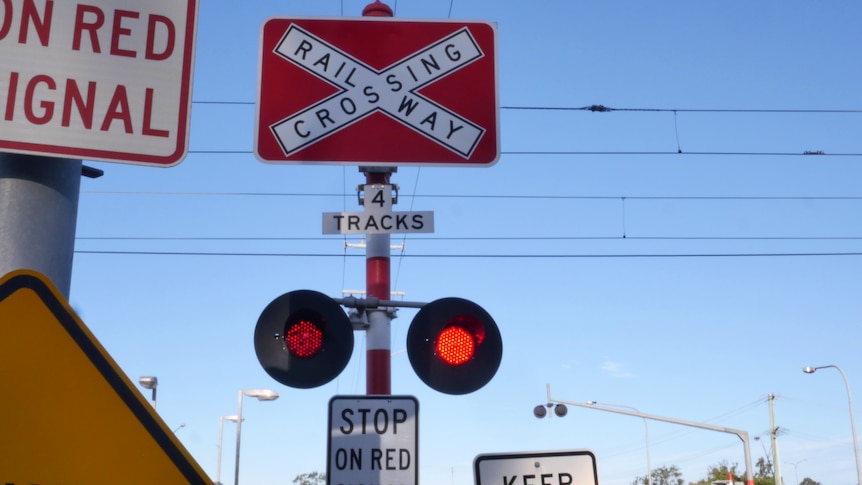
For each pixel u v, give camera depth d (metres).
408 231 6.32
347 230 6.31
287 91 5.98
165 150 4.14
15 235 3.80
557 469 5.89
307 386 5.21
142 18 4.23
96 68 4.12
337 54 6.06
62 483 3.01
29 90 4.01
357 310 6.29
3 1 4.08
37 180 3.92
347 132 5.94
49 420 3.06
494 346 5.43
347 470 5.54
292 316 5.29
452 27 6.17
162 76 4.20
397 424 5.65
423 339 5.40
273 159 5.87
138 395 3.13
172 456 3.10
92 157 4.02
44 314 3.16
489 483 5.85
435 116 6.00
